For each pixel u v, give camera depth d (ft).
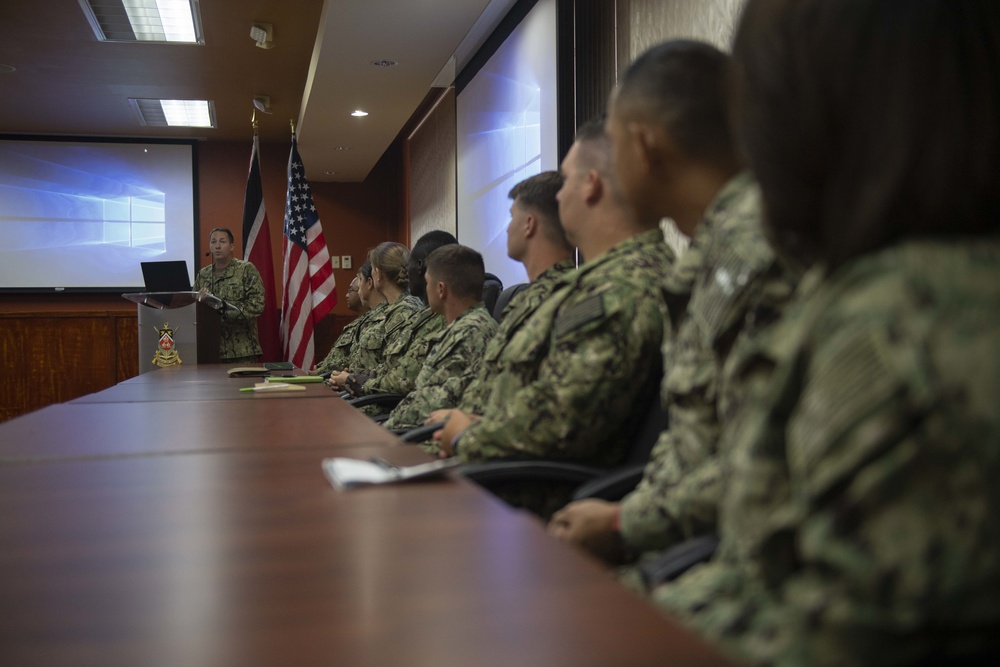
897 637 1.42
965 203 1.58
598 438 5.12
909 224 1.61
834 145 1.71
